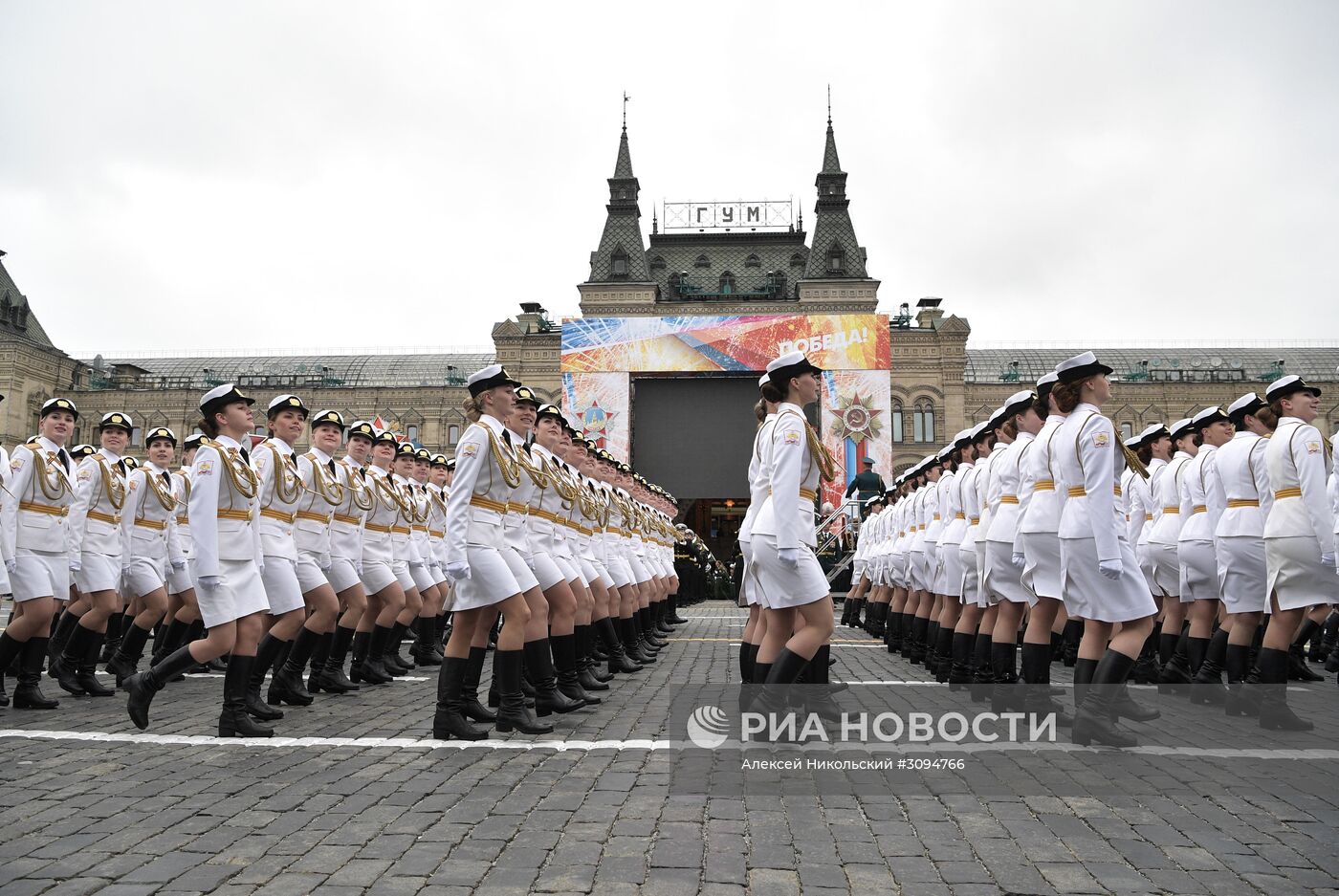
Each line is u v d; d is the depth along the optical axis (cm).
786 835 444
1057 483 665
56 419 882
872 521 1745
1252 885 381
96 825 460
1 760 607
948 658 985
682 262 6156
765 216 6306
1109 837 440
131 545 1005
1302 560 701
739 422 3603
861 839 438
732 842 433
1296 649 1023
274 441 820
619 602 1134
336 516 945
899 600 1344
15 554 839
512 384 733
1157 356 6550
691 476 3584
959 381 5600
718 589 3247
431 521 1321
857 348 3716
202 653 679
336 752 632
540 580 820
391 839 439
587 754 617
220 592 682
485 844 430
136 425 5862
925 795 512
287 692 846
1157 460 1144
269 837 442
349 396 5994
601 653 1080
